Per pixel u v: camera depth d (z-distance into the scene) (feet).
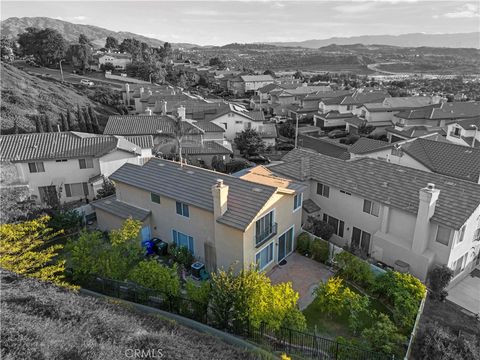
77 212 95.40
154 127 159.53
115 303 59.72
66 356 40.81
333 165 96.99
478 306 71.56
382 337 53.83
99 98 280.92
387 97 258.98
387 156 126.62
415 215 74.79
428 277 74.74
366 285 72.28
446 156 111.34
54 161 113.09
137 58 471.21
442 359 51.90
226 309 55.62
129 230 73.20
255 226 70.54
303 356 53.62
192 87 407.03
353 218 88.17
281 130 236.02
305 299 69.46
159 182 84.89
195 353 46.91
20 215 78.43
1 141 115.96
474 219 74.90
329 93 296.71
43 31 405.39
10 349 40.29
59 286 59.11
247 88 399.85
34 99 210.59
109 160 115.65
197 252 79.46
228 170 152.05
